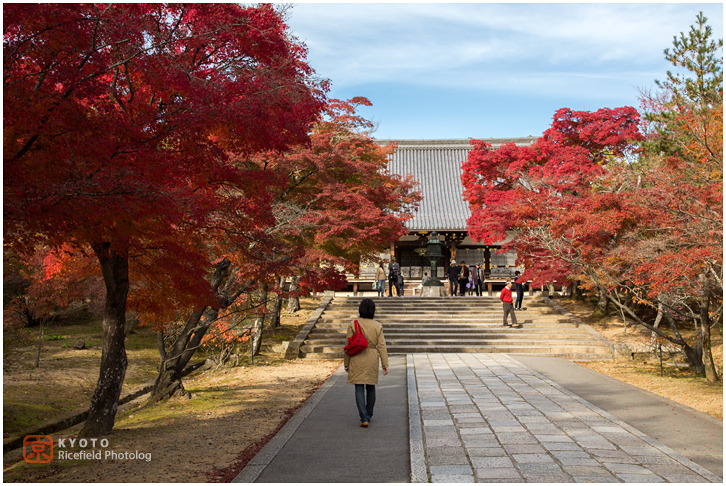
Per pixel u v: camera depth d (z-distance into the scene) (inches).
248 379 530.3
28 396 452.4
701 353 502.0
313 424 298.4
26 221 194.1
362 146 725.3
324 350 689.6
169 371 438.9
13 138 218.4
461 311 861.8
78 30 215.0
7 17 195.9
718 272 427.5
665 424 285.4
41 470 232.5
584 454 225.1
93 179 211.3
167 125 260.4
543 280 719.1
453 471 205.0
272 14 305.4
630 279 490.9
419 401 350.0
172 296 344.2
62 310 754.8
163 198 216.8
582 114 808.3
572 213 543.5
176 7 278.5
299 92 279.0
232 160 521.0
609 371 560.1
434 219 1515.7
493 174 895.7
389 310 870.4
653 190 414.6
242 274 420.2
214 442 278.5
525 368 508.4
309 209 583.2
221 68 282.7
